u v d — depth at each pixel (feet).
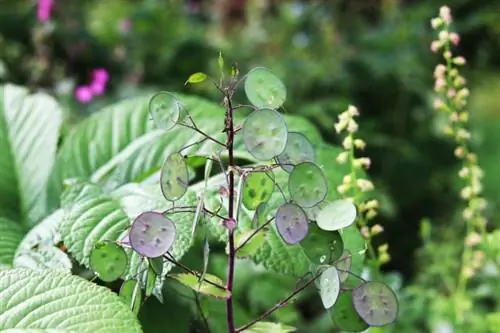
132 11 15.85
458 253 9.07
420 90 14.23
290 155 4.49
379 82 14.15
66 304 4.20
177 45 13.98
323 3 17.24
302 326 7.88
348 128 5.16
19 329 4.08
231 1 19.58
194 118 5.75
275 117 4.18
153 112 4.34
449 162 13.66
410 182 12.94
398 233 12.17
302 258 4.83
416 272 10.80
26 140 5.96
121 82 13.14
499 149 15.38
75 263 5.25
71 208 4.95
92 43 12.96
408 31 15.06
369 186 5.15
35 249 4.99
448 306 6.38
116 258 4.41
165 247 4.19
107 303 4.22
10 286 4.24
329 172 5.66
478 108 18.02
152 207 4.90
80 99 9.88
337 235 4.46
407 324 6.53
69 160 5.71
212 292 4.41
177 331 5.19
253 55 16.44
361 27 17.03
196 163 5.47
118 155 5.68
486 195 13.33
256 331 4.55
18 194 5.71
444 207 13.08
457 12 16.49
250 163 5.57
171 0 16.65
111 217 4.86
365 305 4.29
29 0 13.10
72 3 14.46
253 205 4.42
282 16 17.10
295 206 4.27
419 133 13.99
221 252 7.06
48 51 11.52
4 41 12.05
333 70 14.42
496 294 6.28
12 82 11.11
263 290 7.15
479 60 16.38
